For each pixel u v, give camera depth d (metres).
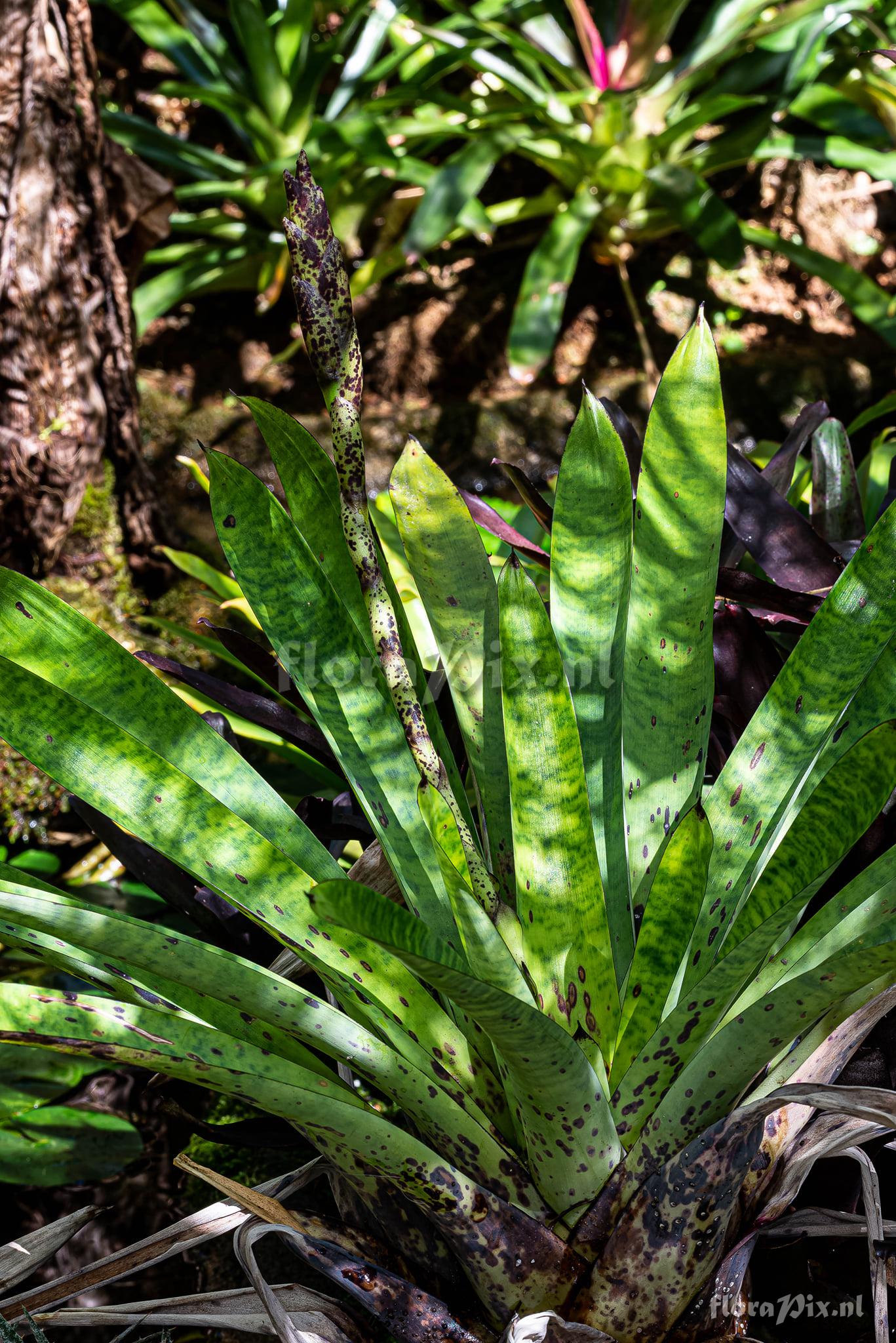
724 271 4.27
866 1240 1.37
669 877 1.13
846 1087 1.12
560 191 4.00
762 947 1.08
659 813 1.28
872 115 3.61
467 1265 1.17
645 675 1.27
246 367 4.18
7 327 2.48
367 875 1.37
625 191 3.84
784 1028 1.08
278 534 1.24
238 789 1.24
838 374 4.10
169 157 3.76
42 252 2.50
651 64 3.70
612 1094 1.20
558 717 1.14
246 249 3.99
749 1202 1.21
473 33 3.67
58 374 2.58
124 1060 1.13
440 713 1.44
